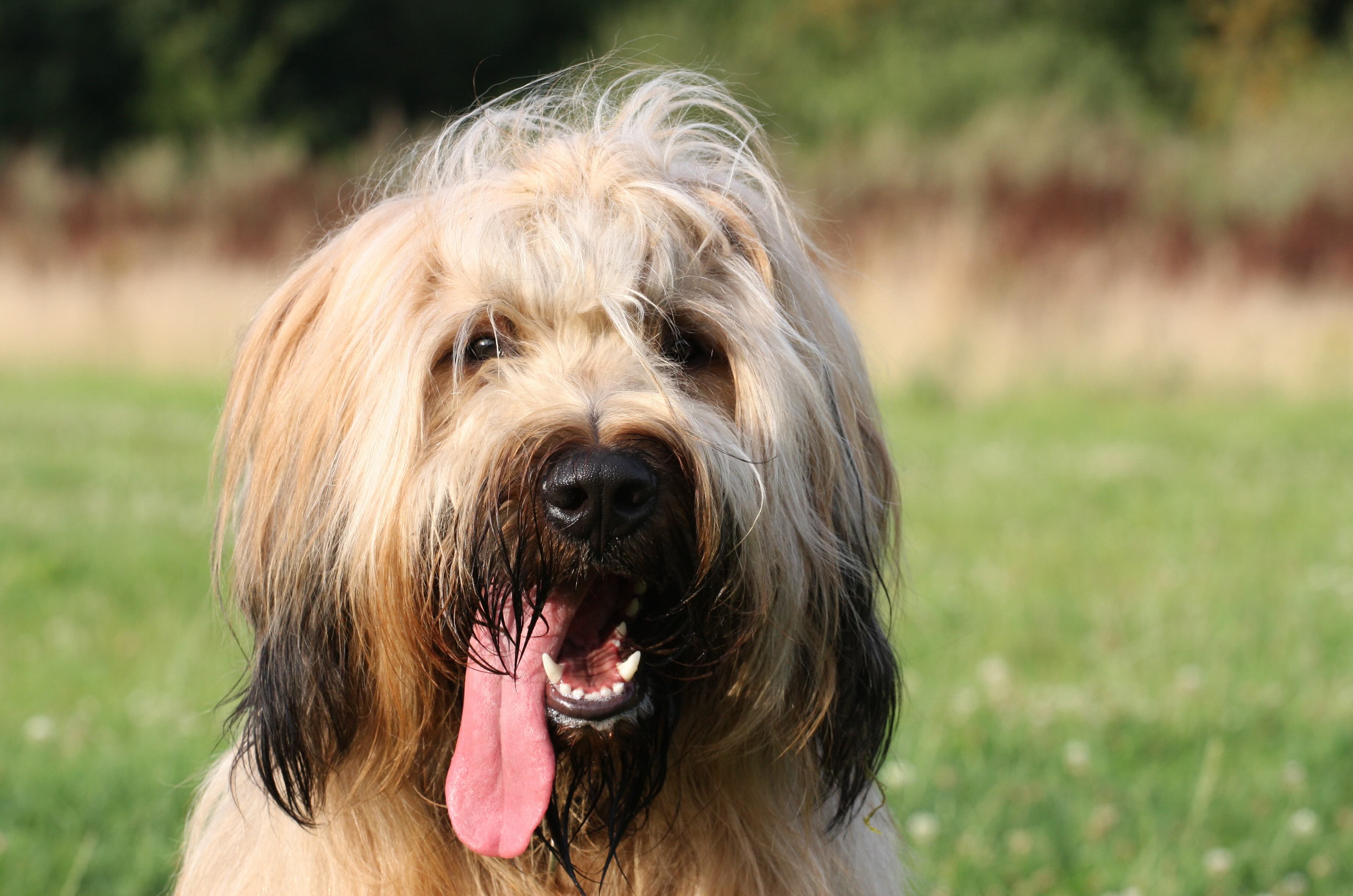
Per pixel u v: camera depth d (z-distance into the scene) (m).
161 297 23.78
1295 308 22.17
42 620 8.77
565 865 3.86
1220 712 7.30
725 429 3.71
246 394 4.16
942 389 18.95
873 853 4.34
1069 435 16.91
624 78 4.55
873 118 32.69
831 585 3.90
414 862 3.88
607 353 3.78
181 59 41.34
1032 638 8.61
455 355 3.76
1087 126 26.45
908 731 6.96
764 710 3.78
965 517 12.11
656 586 3.69
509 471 3.55
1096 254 22.41
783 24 36.47
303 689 3.80
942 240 21.33
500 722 3.72
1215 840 5.88
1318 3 38.34
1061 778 6.45
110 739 6.78
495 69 46.31
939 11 36.38
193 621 8.79
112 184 28.59
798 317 4.03
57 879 5.43
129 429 16.38
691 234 3.90
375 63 44.81
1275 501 12.95
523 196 3.89
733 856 3.96
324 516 3.76
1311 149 26.38
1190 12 38.28
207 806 4.39
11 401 18.48
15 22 41.06
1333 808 6.25
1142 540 11.33
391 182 4.59
